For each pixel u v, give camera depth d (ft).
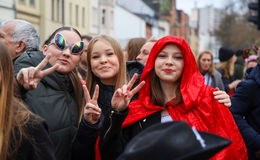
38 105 9.65
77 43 10.45
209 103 10.51
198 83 10.69
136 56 17.35
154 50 10.84
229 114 10.63
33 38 12.07
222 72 26.07
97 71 11.05
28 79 8.44
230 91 25.68
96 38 11.19
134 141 5.38
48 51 10.45
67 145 9.96
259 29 34.04
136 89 9.36
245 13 150.20
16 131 7.35
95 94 9.18
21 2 81.61
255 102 13.26
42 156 7.48
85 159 9.80
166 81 10.81
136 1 180.65
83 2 116.67
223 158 10.04
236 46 166.50
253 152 13.15
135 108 10.80
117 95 9.34
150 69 10.88
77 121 10.39
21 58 10.72
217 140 5.69
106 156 9.73
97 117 9.44
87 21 120.37
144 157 5.12
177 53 10.66
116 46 11.12
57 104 9.94
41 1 90.99
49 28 94.17
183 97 10.48
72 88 10.68
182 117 10.46
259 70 13.41
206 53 23.63
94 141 9.64
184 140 5.20
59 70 10.28
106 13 130.82
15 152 7.34
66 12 104.88
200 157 5.33
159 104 10.83
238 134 10.59
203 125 10.28
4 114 7.27
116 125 9.46
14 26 11.90
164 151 5.11
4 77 7.32
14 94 8.28
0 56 7.32
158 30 208.44
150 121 10.64
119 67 11.14
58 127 9.77
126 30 148.25
